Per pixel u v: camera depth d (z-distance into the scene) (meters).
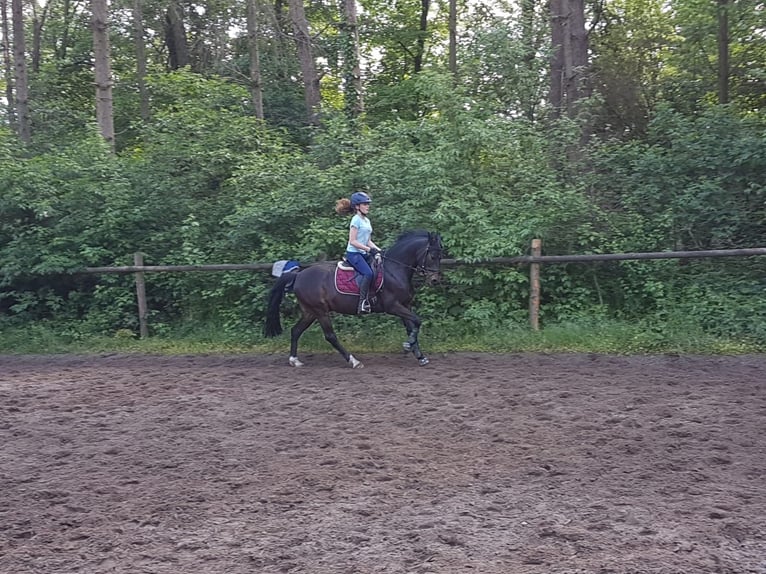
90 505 5.77
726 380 9.32
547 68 16.38
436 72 13.39
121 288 13.98
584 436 7.15
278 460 6.72
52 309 14.18
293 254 12.84
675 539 4.84
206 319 13.87
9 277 13.73
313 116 19.39
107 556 4.85
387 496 5.75
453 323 12.34
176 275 13.85
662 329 11.40
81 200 14.14
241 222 13.16
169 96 21.50
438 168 12.34
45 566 4.73
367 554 4.75
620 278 12.54
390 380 9.89
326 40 23.41
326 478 6.19
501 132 12.81
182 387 9.91
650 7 23.83
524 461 6.49
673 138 13.48
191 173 14.76
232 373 10.77
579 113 14.48
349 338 12.41
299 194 13.08
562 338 11.56
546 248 12.66
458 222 12.27
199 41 24.41
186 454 6.98
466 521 5.23
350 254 10.61
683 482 5.90
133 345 13.11
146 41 27.55
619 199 13.33
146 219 14.27
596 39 23.53
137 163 15.15
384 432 7.49
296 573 4.51
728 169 12.67
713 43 21.27
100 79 17.64
